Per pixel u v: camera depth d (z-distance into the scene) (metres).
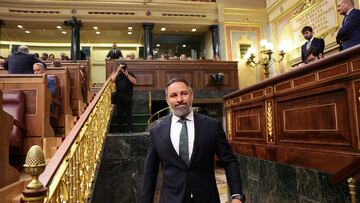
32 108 3.74
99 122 4.62
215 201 1.96
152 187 2.09
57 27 12.22
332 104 2.72
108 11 11.53
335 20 8.25
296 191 3.34
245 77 11.90
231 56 11.95
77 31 11.37
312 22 9.34
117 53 10.59
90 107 3.99
